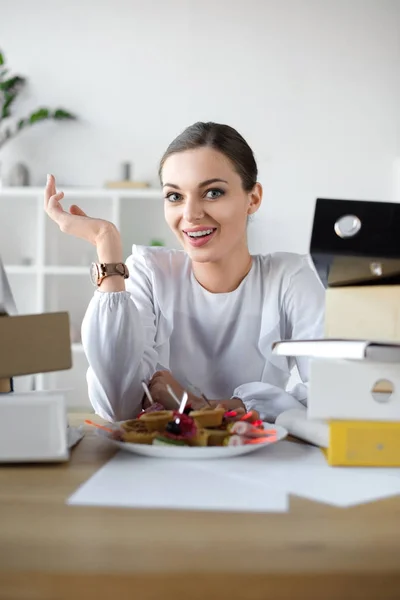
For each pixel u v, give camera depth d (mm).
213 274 1502
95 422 1298
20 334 934
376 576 539
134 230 4582
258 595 538
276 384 1557
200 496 764
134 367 1362
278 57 4543
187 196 1392
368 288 1073
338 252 981
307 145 4539
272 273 1548
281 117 4543
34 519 677
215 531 644
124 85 4605
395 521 680
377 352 901
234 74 4562
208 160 1370
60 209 1414
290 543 611
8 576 544
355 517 693
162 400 1318
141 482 823
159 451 948
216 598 538
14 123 4645
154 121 4594
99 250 1370
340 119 4539
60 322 955
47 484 813
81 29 4613
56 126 4625
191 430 1009
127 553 583
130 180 4527
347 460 917
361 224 986
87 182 4613
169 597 538
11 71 4641
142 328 1370
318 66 4535
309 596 537
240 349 1537
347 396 918
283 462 942
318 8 4527
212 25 4559
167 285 1543
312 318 1523
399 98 4520
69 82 4621
